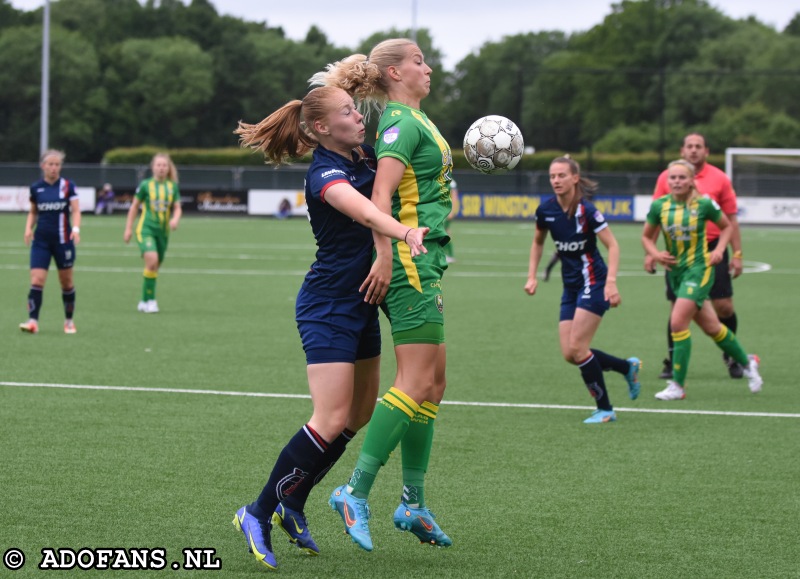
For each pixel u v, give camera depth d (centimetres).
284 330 1684
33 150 8888
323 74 670
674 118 8050
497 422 1041
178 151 7688
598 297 1047
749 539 677
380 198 626
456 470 848
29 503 725
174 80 9306
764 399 1189
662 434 998
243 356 1412
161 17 10256
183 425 986
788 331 1772
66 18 10550
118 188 5944
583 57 9362
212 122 9694
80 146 9112
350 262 623
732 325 1370
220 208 6003
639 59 9069
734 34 9019
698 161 1320
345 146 634
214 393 1148
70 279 1616
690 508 746
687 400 1183
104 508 718
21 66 8812
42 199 1583
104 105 9069
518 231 4853
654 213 1205
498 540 671
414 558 637
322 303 625
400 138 631
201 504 732
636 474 844
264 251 3456
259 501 621
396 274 634
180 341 1545
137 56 9412
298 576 602
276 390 1173
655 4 9812
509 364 1395
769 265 3206
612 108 8306
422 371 637
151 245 1886
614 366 1123
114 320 1775
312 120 629
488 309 2041
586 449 930
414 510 655
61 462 839
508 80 9838
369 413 666
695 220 1168
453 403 1132
